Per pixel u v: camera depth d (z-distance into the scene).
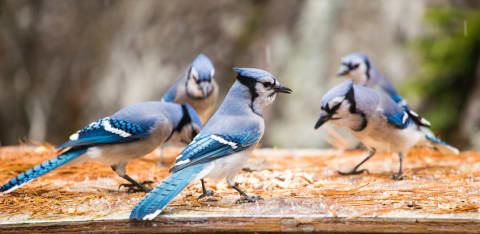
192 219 5.66
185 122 7.94
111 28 18.64
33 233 5.66
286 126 15.66
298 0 17.00
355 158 10.00
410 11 15.31
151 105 7.79
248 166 8.47
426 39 14.67
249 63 16.94
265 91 6.77
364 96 7.84
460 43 14.01
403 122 8.00
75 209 6.16
